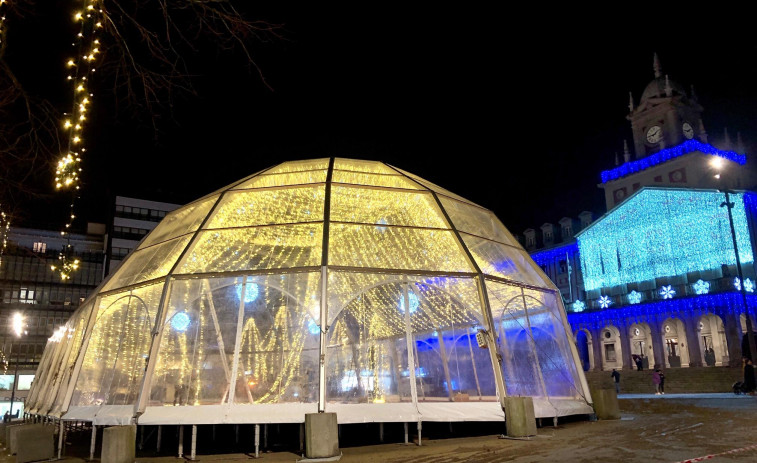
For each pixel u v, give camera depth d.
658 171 48.97
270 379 12.02
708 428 12.44
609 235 50.91
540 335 15.41
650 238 47.25
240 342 12.48
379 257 13.98
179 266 13.73
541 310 15.98
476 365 13.22
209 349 12.45
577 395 15.47
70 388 13.29
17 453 11.16
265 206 15.74
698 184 45.53
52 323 60.97
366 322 12.98
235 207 15.88
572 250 56.56
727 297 39.75
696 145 46.47
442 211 16.08
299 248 14.01
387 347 12.90
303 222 14.34
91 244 66.38
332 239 13.99
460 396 12.85
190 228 15.46
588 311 50.50
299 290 13.02
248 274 13.32
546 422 14.33
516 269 16.45
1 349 57.94
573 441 11.09
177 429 15.33
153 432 13.90
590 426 13.65
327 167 17.53
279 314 12.79
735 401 21.52
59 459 11.77
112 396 12.41
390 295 13.49
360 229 14.56
